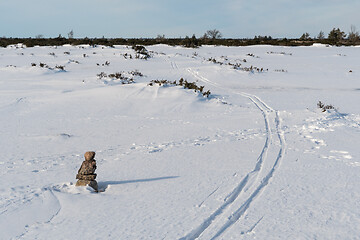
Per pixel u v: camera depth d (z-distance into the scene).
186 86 18.83
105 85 22.45
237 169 6.58
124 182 6.08
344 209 4.65
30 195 5.38
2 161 7.58
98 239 3.93
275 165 6.84
